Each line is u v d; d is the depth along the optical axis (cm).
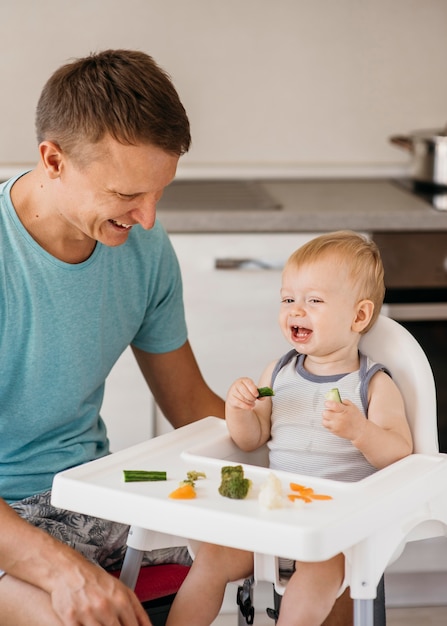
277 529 120
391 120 327
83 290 168
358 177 330
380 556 134
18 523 144
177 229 264
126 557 154
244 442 162
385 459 149
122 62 148
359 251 164
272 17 319
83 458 174
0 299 162
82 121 145
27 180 165
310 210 269
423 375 158
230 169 327
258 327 272
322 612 144
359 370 161
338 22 321
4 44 312
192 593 152
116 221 153
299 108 325
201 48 319
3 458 170
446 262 271
